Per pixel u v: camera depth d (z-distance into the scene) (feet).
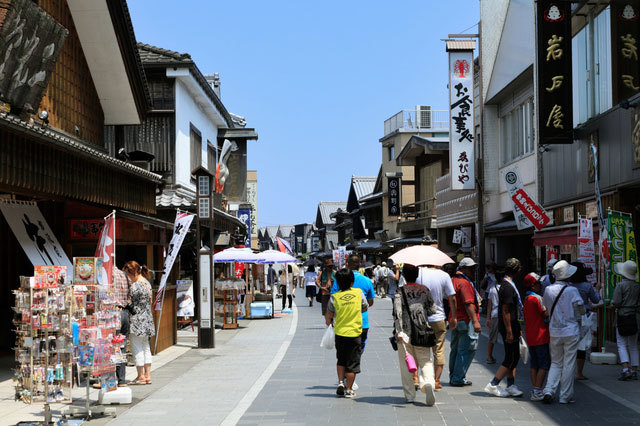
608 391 34.24
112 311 31.27
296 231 408.87
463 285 36.22
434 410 29.94
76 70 52.06
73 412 29.45
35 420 28.94
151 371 43.50
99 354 30.12
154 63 76.23
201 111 92.84
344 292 33.99
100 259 31.40
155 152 78.23
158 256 54.60
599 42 58.80
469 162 95.66
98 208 46.83
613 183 54.95
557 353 31.37
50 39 41.65
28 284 27.99
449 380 38.45
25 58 39.86
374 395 34.01
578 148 63.46
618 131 53.78
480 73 98.48
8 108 40.04
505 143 95.50
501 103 95.61
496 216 97.50
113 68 54.24
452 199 115.03
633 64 53.16
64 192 39.83
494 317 44.70
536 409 29.94
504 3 88.43
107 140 77.15
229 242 92.73
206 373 42.52
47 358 27.91
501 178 95.81
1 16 36.94
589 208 60.29
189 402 32.91
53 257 39.81
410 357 30.63
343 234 270.46
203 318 55.88
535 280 33.94
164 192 74.49
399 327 31.35
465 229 106.93
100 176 45.27
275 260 79.46
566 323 31.14
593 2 59.67
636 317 37.78
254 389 36.19
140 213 56.08
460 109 95.14
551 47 61.21
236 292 75.72
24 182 35.27
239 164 110.01
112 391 32.48
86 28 51.80
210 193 56.59
